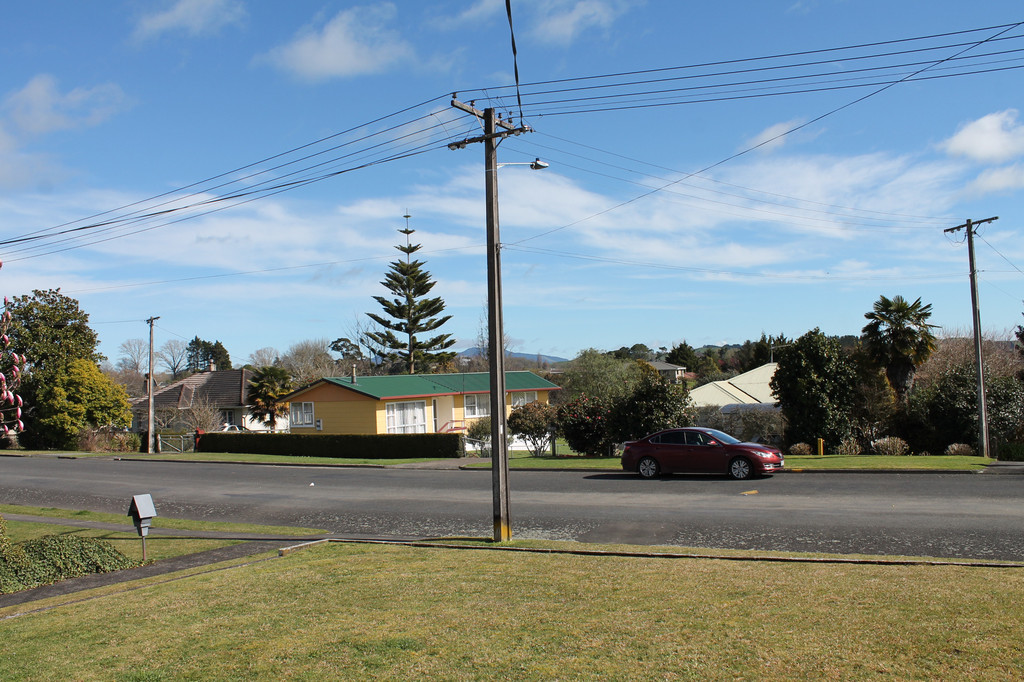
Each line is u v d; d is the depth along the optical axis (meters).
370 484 23.27
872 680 5.15
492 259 12.91
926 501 15.23
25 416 47.28
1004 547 10.77
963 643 5.76
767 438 35.03
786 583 8.17
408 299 66.81
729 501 16.41
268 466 31.28
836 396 30.53
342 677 5.92
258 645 6.88
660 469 21.50
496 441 12.67
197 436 43.03
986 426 27.30
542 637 6.63
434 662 6.13
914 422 31.77
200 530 15.54
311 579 9.77
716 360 99.75
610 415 29.77
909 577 8.27
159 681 6.08
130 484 25.14
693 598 7.68
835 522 13.30
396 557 11.20
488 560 10.62
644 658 5.89
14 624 8.25
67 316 49.91
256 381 51.69
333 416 42.28
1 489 24.72
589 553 10.88
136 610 8.53
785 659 5.64
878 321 31.95
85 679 6.20
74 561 11.27
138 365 119.50
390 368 76.69
